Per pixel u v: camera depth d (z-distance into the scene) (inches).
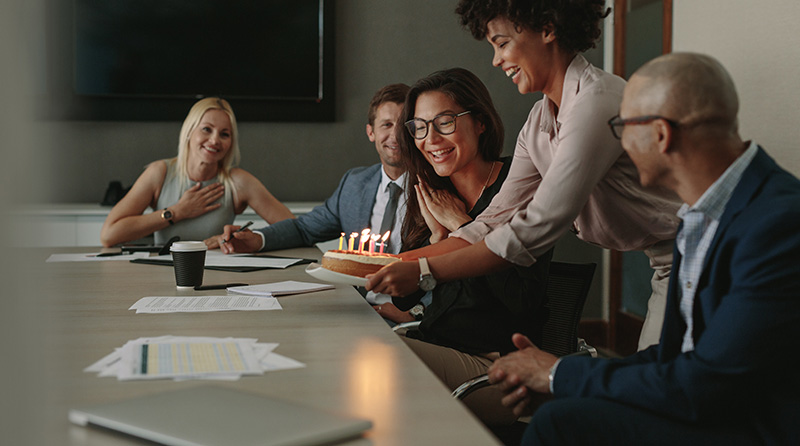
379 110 91.3
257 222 130.8
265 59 152.9
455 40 159.2
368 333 45.2
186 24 149.2
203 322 48.3
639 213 57.8
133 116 148.7
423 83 69.2
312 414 26.5
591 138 51.7
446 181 72.9
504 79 160.1
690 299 40.8
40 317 7.7
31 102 6.1
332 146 157.9
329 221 99.0
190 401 28.0
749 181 37.5
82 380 33.0
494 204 65.5
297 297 59.7
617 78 54.4
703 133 37.2
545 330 67.0
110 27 145.7
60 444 24.2
